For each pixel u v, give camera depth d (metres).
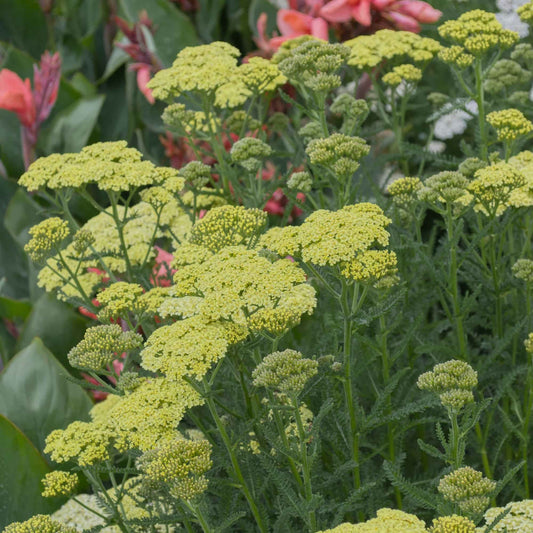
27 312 2.39
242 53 3.31
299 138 2.09
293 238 1.76
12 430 1.99
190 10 3.06
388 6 2.21
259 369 1.72
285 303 1.74
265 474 1.82
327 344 1.89
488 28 1.98
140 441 1.73
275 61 2.10
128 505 1.90
